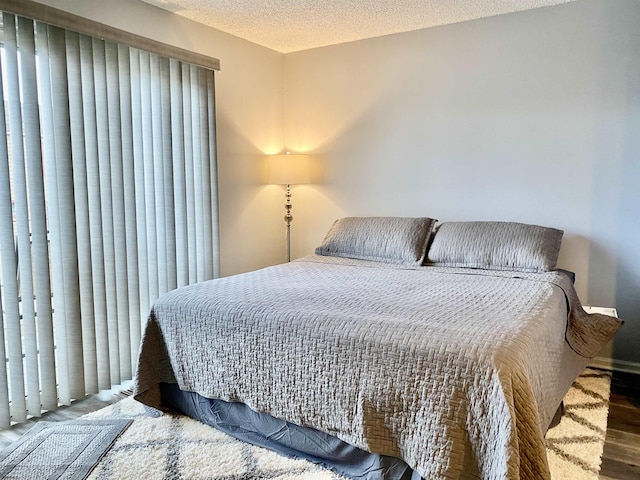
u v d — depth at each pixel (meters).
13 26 2.27
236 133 3.71
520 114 3.27
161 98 3.03
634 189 2.98
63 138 2.49
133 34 2.78
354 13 3.22
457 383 1.60
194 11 3.13
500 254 2.97
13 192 2.34
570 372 2.39
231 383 2.13
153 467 1.97
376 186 3.85
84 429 2.28
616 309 3.08
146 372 2.38
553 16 3.11
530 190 3.28
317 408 1.90
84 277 2.63
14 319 2.35
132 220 2.87
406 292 2.35
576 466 1.96
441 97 3.53
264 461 2.01
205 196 3.38
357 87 3.85
